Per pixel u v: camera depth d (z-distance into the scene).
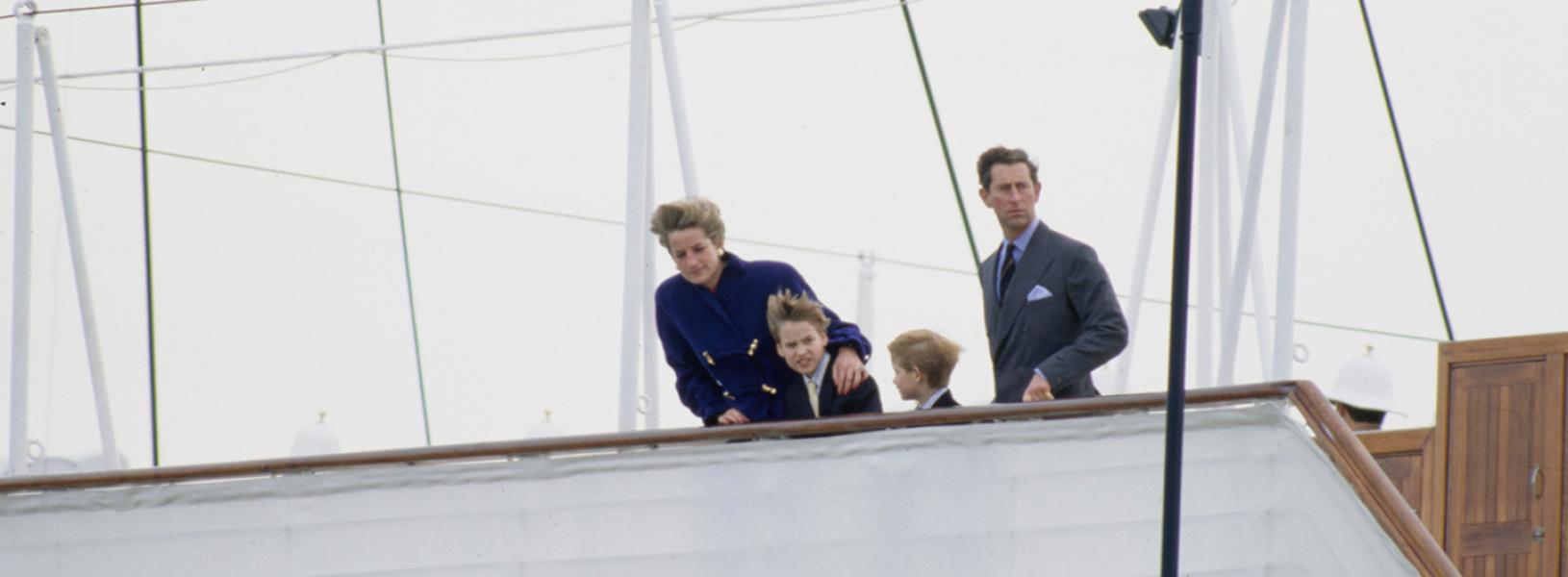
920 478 26.39
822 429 26.41
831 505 26.52
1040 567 25.97
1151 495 25.98
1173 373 21.25
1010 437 26.34
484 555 27.05
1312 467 25.48
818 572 26.33
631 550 26.80
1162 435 26.08
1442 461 31.02
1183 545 25.73
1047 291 26.98
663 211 25.86
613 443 27.05
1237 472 25.83
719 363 26.50
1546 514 29.95
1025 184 27.31
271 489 27.81
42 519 28.27
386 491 27.58
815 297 26.69
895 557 26.25
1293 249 29.59
